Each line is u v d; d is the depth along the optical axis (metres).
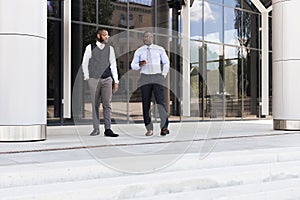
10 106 6.20
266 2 15.53
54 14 11.37
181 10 13.34
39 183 3.71
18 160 4.32
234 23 15.38
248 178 4.66
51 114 11.17
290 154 5.42
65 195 3.46
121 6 12.34
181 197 4.04
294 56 9.06
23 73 6.25
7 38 6.19
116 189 3.73
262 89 15.96
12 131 6.23
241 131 9.01
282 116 9.23
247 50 15.82
